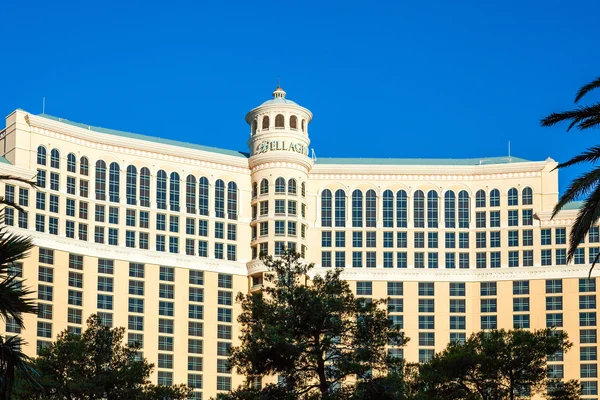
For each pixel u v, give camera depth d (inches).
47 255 7573.8
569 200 2837.1
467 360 4227.4
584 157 2837.1
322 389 3686.0
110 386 4217.5
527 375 4325.8
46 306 7470.5
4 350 1528.1
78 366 4266.7
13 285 1550.2
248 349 3769.7
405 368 4158.5
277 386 3740.2
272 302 3846.0
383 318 3818.9
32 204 7573.8
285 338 3597.4
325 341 3705.7
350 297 3831.2
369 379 3715.6
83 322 7623.0
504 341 4352.9
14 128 7677.2
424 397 3897.6
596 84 2817.4
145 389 4375.0
